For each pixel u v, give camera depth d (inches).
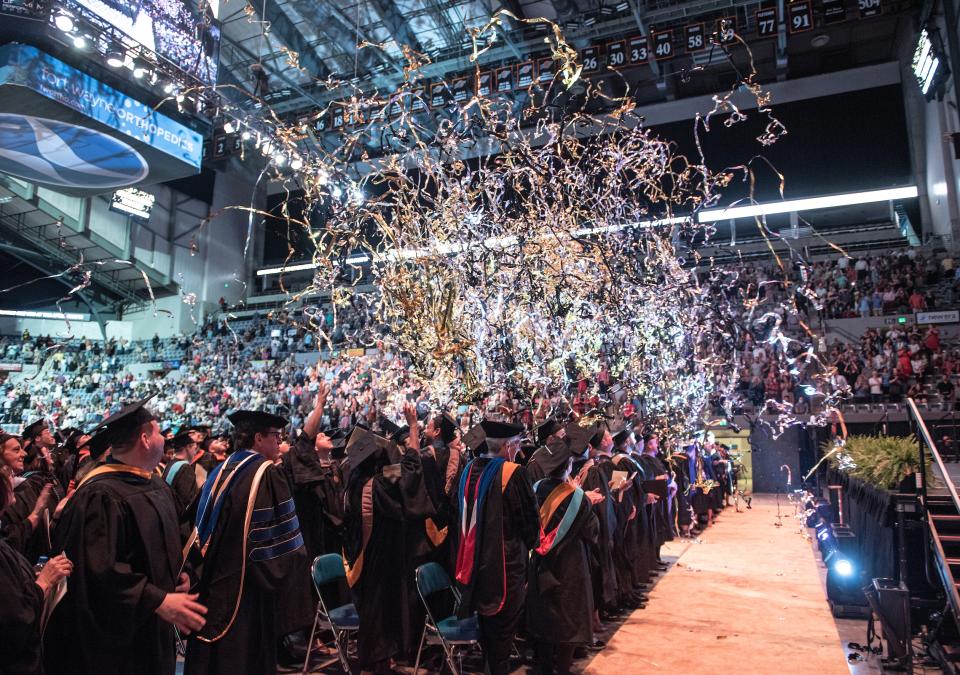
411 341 237.9
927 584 226.8
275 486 153.6
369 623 190.9
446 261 234.7
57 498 216.8
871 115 1005.8
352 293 253.9
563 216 247.4
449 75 968.3
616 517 271.7
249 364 983.6
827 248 957.8
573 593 190.7
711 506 517.3
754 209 1007.0
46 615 112.0
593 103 853.2
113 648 117.6
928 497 223.6
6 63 671.8
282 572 149.3
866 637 242.4
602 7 871.1
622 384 300.0
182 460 240.7
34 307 1342.3
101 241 1194.0
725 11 877.8
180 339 1147.3
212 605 144.2
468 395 242.5
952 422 396.8
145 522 124.3
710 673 207.3
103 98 746.2
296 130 241.9
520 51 925.8
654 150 270.1
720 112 1063.6
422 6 937.5
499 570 175.9
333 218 237.0
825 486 513.0
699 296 303.1
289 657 221.3
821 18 773.9
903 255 828.6
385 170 240.7
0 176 1071.6
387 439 211.8
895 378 662.5
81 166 848.3
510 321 245.6
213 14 721.0
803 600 295.3
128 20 649.6
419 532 199.9
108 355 1186.0
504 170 253.8
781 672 208.1
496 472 183.0
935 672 206.1
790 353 677.9
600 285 253.8
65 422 918.4
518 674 210.1
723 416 676.1
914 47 884.0
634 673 207.6
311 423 228.4
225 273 1321.4
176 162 843.4
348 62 1005.2
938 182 887.1
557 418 282.7
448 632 179.9
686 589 315.6
